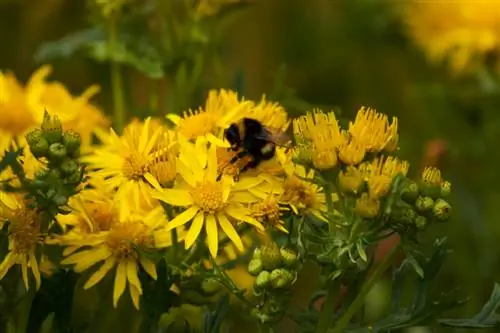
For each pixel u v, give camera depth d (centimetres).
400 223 53
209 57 73
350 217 53
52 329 56
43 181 53
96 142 66
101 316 57
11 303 56
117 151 56
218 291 57
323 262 53
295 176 55
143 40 68
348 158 53
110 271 57
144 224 56
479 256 76
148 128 56
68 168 53
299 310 57
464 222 77
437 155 69
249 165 55
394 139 54
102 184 56
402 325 55
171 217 55
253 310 53
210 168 55
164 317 58
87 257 55
